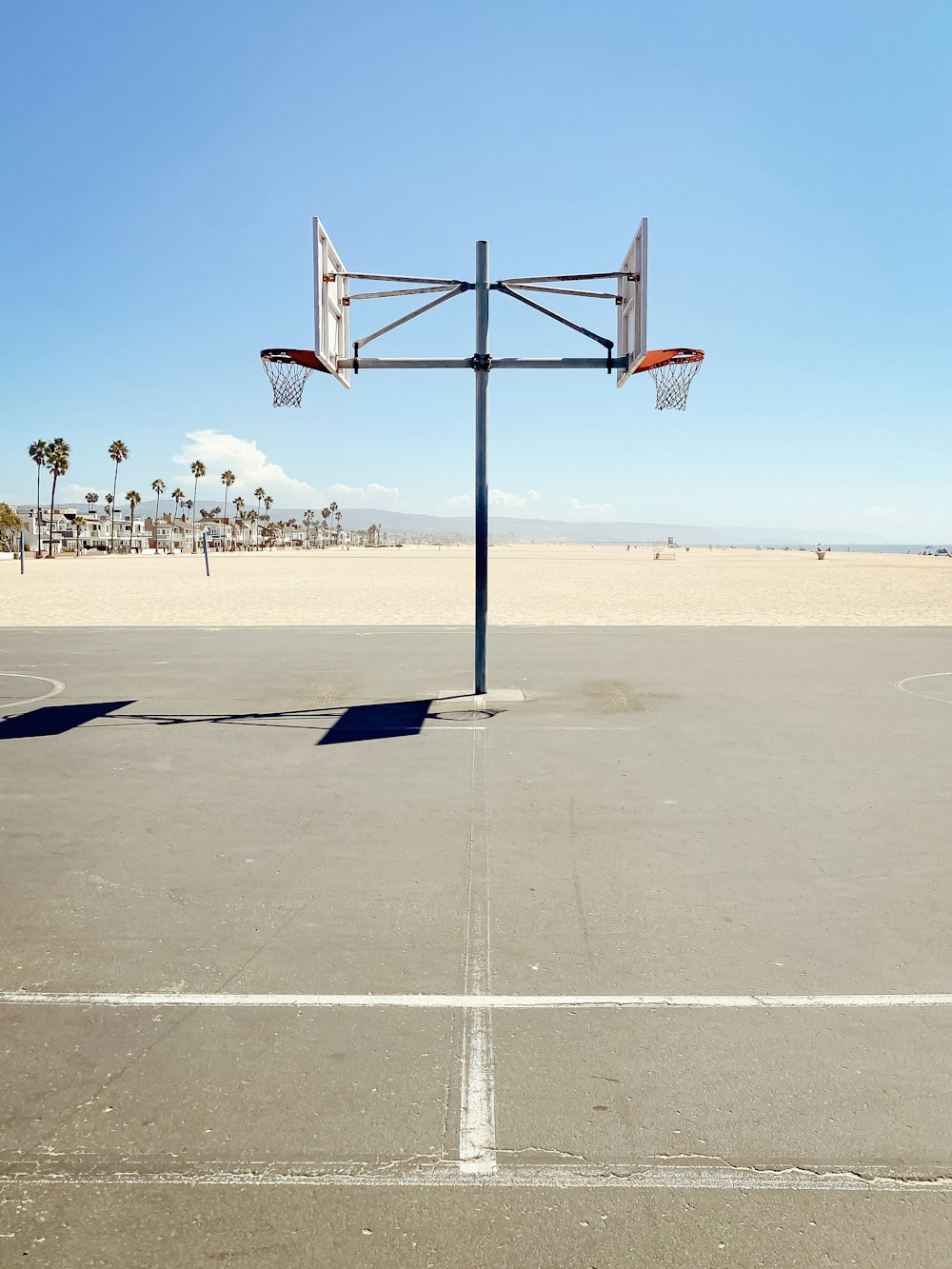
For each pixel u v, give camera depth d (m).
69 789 6.94
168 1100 3.06
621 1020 3.59
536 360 10.85
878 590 35.22
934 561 95.12
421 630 18.45
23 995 3.78
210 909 4.67
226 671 12.97
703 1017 3.62
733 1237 2.47
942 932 4.43
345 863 5.36
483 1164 2.75
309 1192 2.64
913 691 11.40
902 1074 3.22
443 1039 3.45
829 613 23.64
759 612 23.92
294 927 4.45
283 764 7.71
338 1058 3.32
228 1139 2.86
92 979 3.92
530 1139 2.86
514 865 5.32
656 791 6.89
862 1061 3.30
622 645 15.95
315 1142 2.84
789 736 8.85
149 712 10.03
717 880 5.10
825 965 4.07
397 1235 2.48
